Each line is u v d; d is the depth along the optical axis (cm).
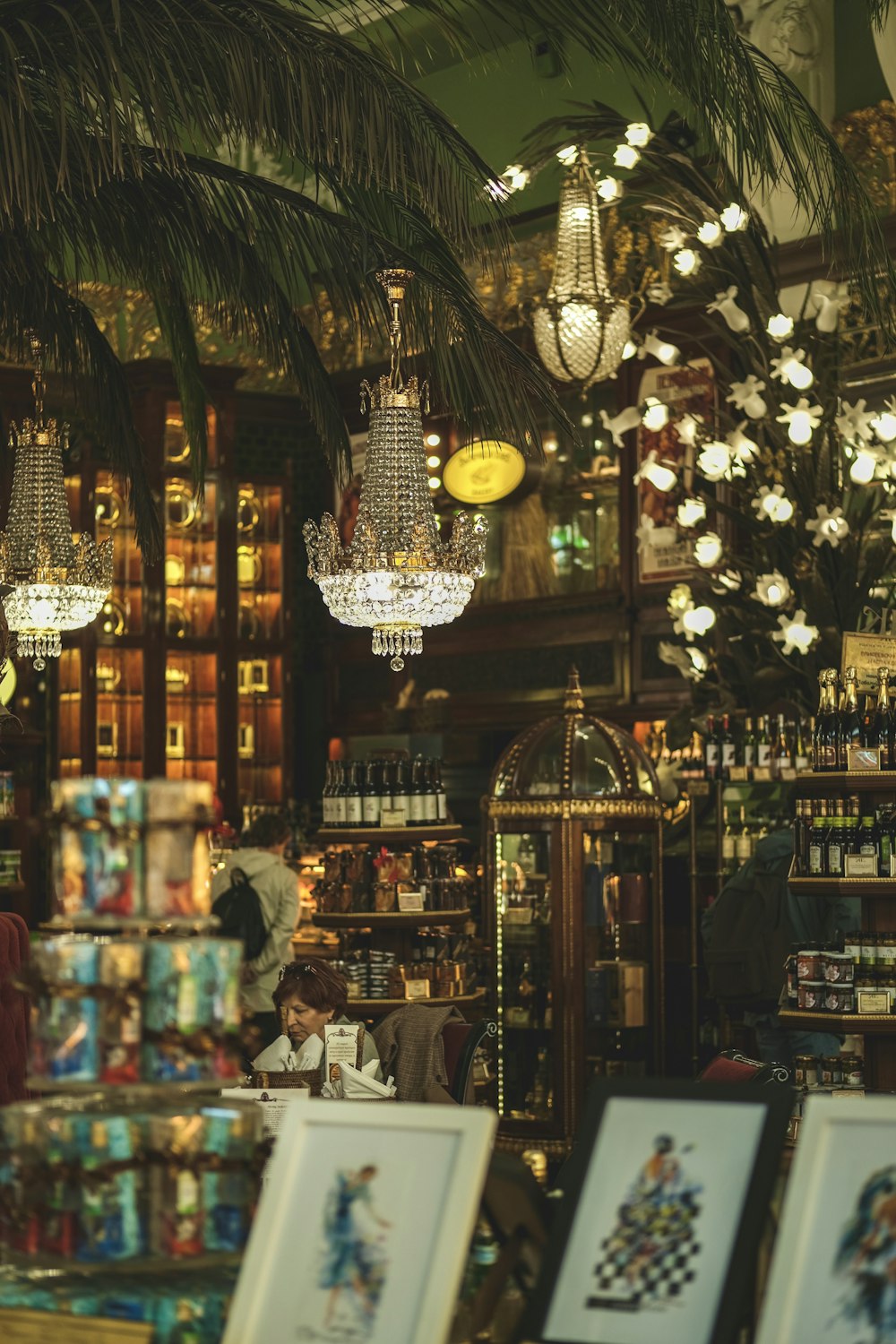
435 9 580
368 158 523
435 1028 617
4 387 1280
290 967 579
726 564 988
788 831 835
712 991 830
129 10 520
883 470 879
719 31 661
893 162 993
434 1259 234
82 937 286
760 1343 229
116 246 678
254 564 1407
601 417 1185
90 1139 259
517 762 915
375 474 754
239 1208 262
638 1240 246
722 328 998
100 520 1324
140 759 1332
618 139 1117
